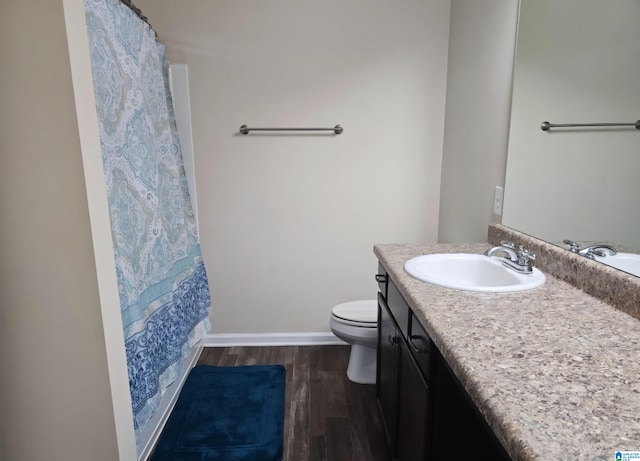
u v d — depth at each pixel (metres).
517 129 1.53
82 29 0.93
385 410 1.65
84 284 0.96
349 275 2.55
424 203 2.47
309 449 1.66
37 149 0.90
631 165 0.99
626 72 1.00
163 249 1.70
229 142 2.35
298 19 2.24
